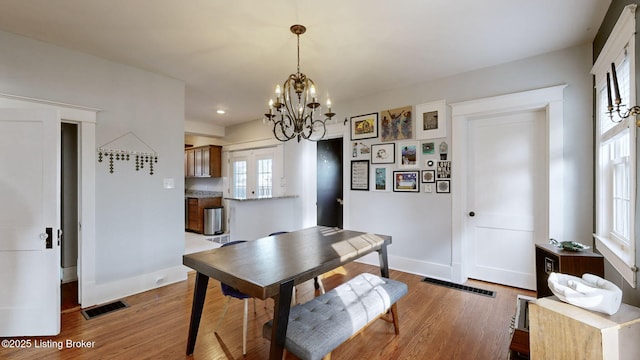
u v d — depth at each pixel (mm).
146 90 3184
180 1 1952
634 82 1626
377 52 2752
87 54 2764
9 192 2232
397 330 2248
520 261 3131
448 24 2264
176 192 3439
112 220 2920
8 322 2223
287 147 5223
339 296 1995
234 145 6234
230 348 2088
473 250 3404
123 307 2734
